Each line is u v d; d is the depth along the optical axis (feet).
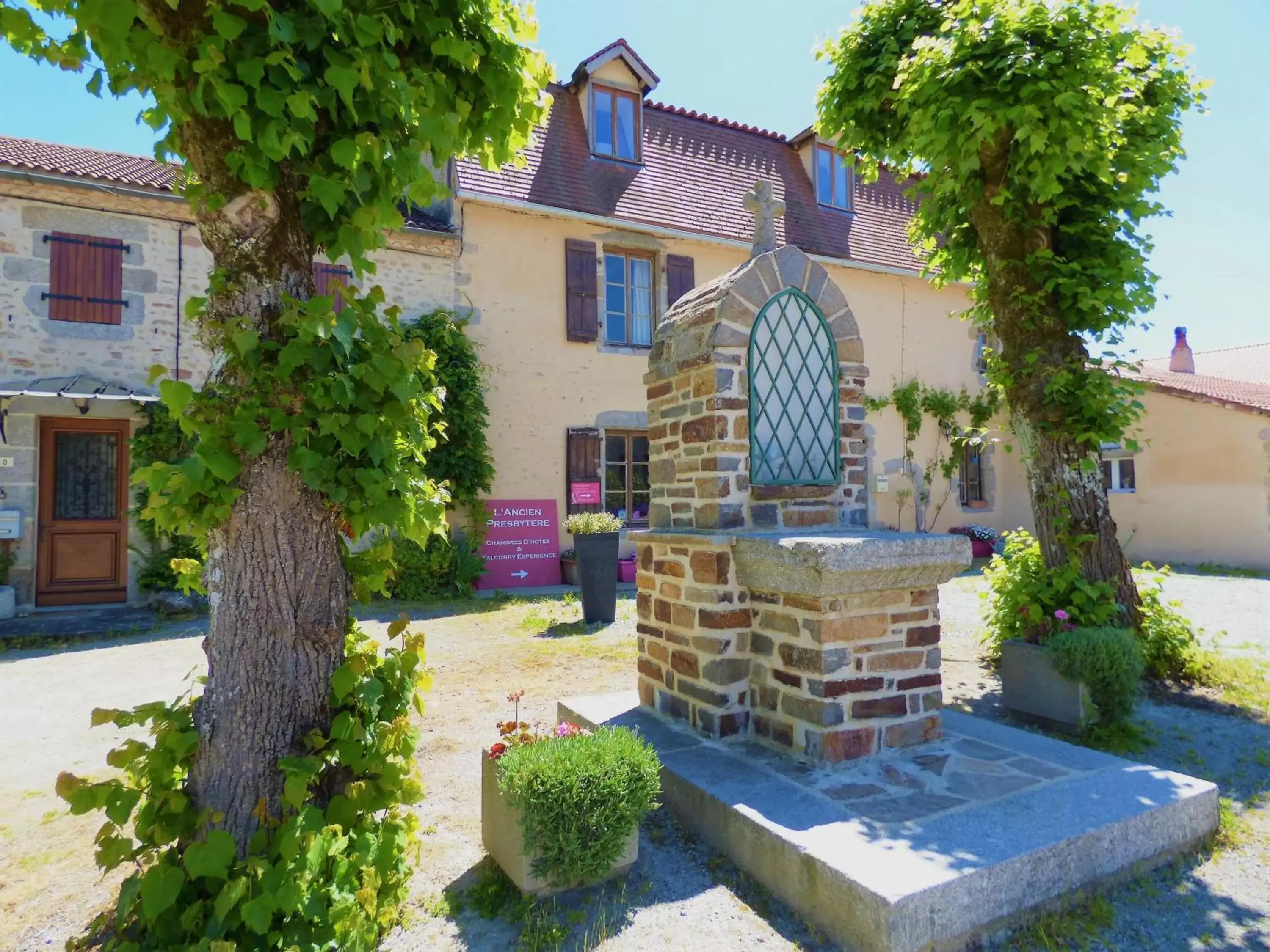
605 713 13.57
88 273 28.22
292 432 7.26
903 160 20.01
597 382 37.50
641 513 39.17
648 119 42.47
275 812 7.47
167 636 23.86
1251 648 20.94
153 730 7.51
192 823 7.27
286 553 7.70
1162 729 14.64
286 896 6.43
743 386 12.45
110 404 28.60
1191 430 40.73
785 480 12.94
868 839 8.32
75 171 27.48
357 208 7.79
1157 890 8.75
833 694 10.53
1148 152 17.02
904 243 47.70
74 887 9.27
